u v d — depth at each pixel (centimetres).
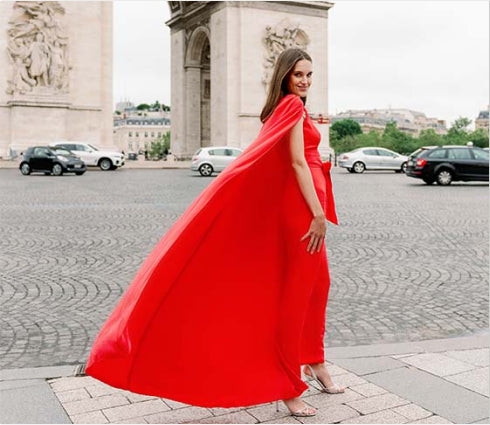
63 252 1317
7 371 614
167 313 477
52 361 684
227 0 5491
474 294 981
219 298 484
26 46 5003
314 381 584
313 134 510
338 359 648
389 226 1759
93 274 1104
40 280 1057
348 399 544
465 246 1427
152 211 2080
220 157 4475
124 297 480
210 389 483
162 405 532
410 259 1263
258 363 495
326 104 5869
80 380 589
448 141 19600
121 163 5128
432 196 2803
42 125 5041
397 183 3775
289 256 495
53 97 5059
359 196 2777
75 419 505
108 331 467
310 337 552
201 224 460
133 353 472
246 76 5544
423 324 824
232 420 504
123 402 538
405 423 496
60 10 5100
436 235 1595
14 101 4947
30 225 1731
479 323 830
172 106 6744
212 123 5803
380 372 609
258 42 5578
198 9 5959
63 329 795
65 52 5122
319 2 5744
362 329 802
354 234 1600
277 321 500
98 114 5250
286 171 487
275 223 492
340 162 5466
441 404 532
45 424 495
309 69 502
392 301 936
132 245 1407
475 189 3281
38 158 4269
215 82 5750
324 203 506
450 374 603
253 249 488
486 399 542
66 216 1936
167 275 459
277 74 503
